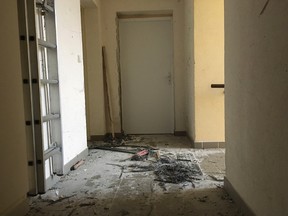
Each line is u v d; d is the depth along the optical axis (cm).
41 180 228
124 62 500
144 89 504
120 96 494
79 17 345
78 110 331
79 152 330
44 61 253
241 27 184
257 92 156
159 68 499
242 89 185
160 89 502
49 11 256
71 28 313
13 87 184
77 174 282
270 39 136
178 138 462
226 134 230
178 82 480
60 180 264
